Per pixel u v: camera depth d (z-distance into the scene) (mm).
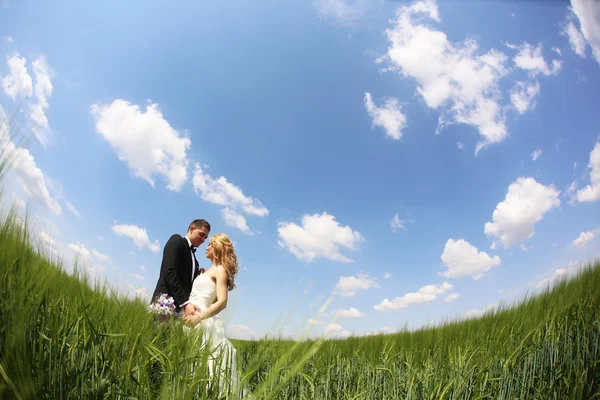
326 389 2312
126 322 1579
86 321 1335
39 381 983
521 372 2773
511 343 3322
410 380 2391
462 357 2621
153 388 1328
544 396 2547
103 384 1188
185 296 3592
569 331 3316
